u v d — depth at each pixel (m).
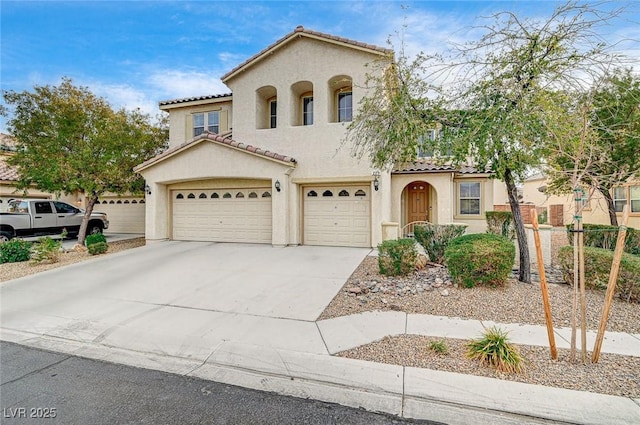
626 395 3.41
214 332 5.39
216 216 14.34
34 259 11.04
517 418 3.21
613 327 5.16
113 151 13.53
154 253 12.16
